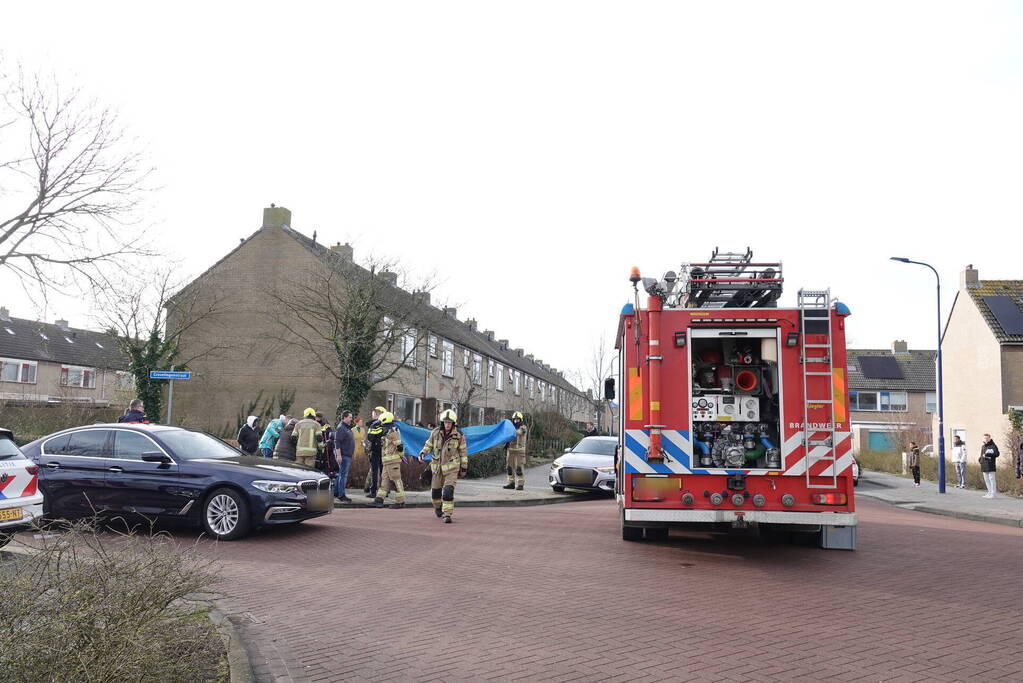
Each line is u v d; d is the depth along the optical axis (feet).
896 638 18.34
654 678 15.37
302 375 89.35
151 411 86.58
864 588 23.98
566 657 16.67
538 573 25.71
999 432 104.17
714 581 24.68
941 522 47.09
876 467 121.49
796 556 29.68
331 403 88.17
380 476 50.34
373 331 78.95
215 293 92.02
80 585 13.44
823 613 20.70
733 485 26.22
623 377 28.25
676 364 26.86
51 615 12.54
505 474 81.66
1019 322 108.17
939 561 29.60
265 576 24.81
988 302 112.68
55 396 127.95
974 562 29.71
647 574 25.68
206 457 33.40
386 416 47.73
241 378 90.43
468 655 16.80
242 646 16.74
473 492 57.88
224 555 28.25
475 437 73.41
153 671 13.48
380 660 16.47
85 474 32.71
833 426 26.04
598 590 23.18
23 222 60.08
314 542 31.37
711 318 26.84
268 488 31.37
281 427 50.06
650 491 26.58
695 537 34.19
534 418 132.26
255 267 91.76
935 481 93.97
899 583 24.88
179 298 91.09
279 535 32.96
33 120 58.44
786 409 26.32
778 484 26.20
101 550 14.79
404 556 28.63
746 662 16.39
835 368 26.20
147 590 14.23
